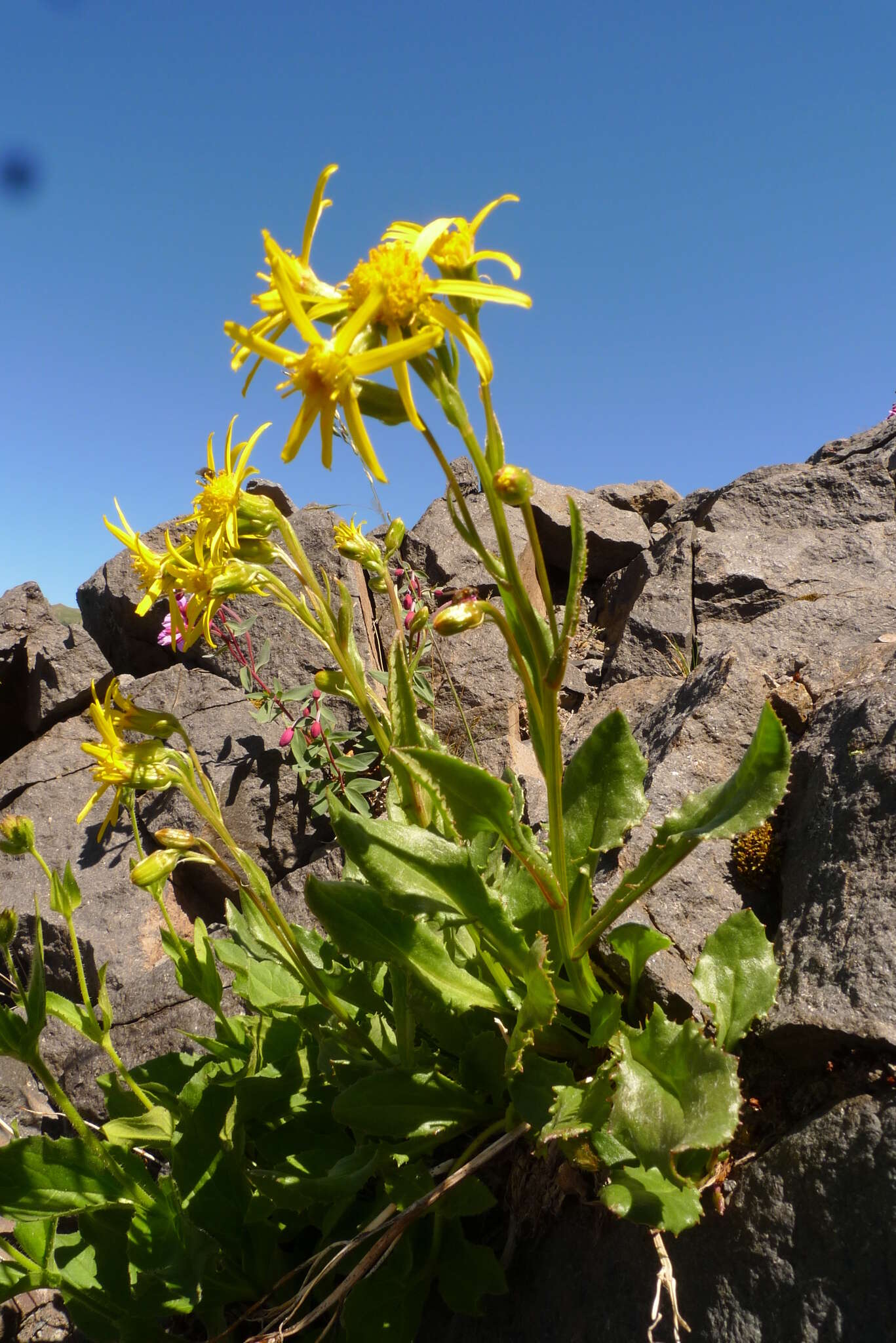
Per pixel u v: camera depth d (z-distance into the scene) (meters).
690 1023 0.21
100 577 0.67
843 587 0.50
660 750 0.36
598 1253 0.24
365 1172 0.24
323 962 0.30
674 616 0.53
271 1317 0.27
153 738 0.26
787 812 0.31
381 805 0.53
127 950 0.49
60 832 0.55
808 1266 0.21
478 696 0.53
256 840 0.52
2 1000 0.51
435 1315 0.27
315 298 0.19
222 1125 0.28
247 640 0.58
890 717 0.29
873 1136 0.21
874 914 0.25
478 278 0.19
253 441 0.26
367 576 0.62
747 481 0.59
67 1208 0.26
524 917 0.27
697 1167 0.22
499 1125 0.25
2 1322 0.36
